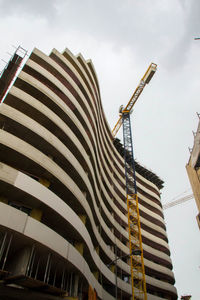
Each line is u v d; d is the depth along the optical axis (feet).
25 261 57.26
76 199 84.84
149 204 196.34
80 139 105.60
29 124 76.28
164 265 175.63
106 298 109.29
